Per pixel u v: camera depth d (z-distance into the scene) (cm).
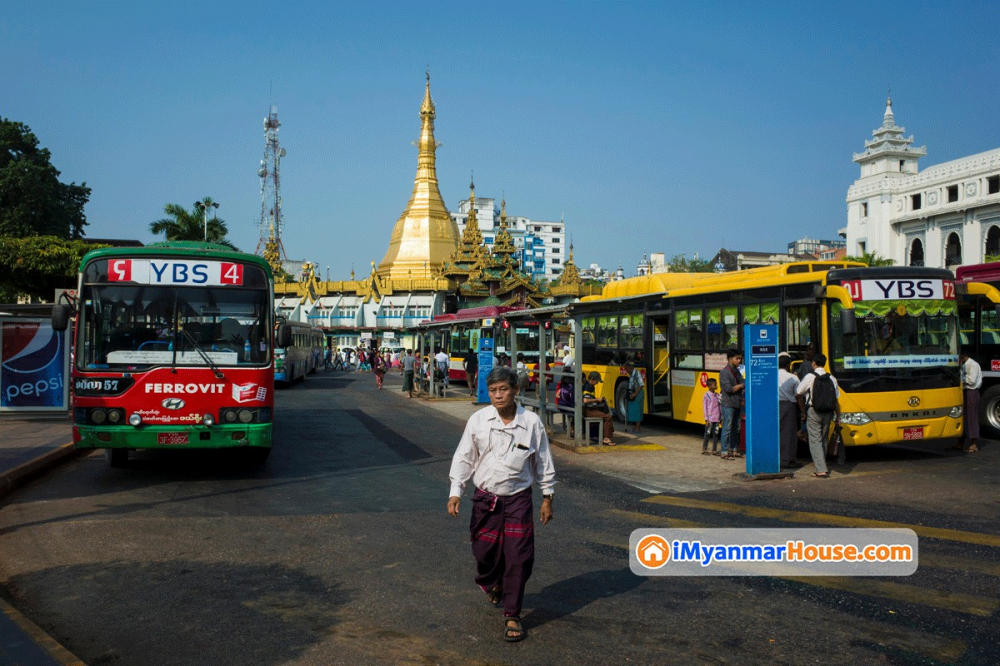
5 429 1576
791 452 1223
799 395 1166
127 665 467
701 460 1302
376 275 7650
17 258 3284
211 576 643
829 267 1382
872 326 1238
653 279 1767
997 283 1642
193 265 1089
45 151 5272
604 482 1098
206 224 4553
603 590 606
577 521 847
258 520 847
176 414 1050
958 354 1295
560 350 3136
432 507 923
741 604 573
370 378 4522
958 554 706
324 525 824
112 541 755
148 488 1044
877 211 7650
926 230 7169
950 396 1270
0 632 481
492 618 542
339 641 500
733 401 1306
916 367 1251
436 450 1438
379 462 1288
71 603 578
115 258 1070
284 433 1709
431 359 2798
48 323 1780
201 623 535
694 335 1564
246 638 507
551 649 487
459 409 2353
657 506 928
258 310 1104
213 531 796
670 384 1641
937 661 468
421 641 500
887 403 1224
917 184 7288
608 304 1845
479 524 518
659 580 632
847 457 1334
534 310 1614
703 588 611
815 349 1265
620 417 1758
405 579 633
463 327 3572
